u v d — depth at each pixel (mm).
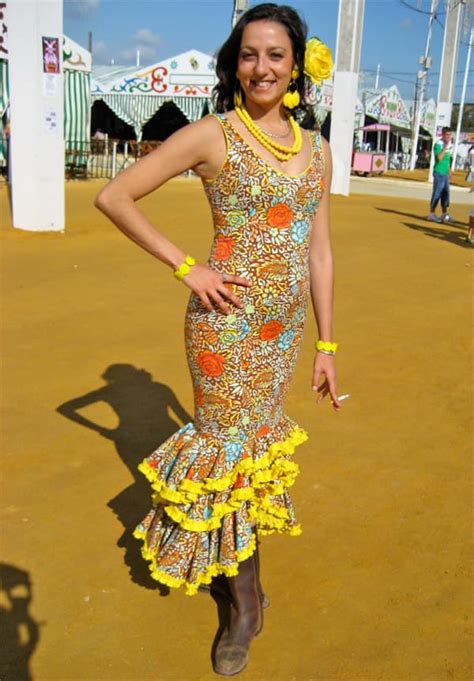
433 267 9641
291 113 2508
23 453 3846
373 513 3406
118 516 3309
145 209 14938
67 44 19781
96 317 6461
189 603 2773
